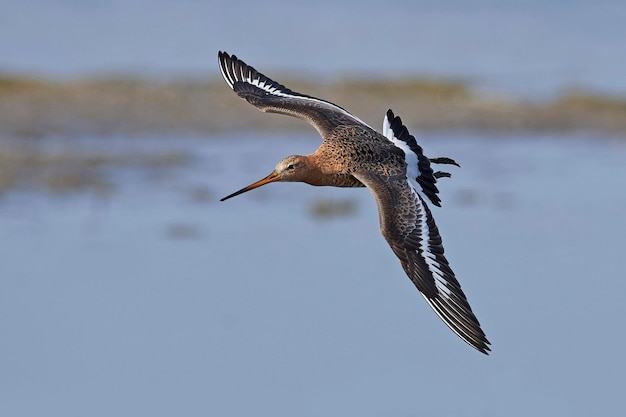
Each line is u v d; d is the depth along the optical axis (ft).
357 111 74.33
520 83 80.79
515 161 66.28
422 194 35.65
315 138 69.21
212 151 65.57
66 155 62.80
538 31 91.20
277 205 57.88
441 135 71.46
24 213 55.01
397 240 33.32
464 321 32.58
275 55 84.53
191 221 54.95
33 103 71.51
